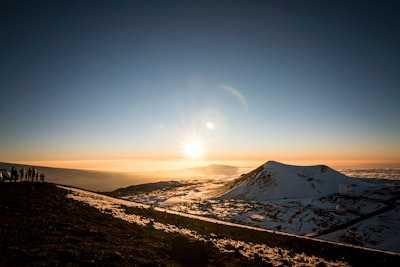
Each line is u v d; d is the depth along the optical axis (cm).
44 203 3594
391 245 8956
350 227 10862
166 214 4994
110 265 1709
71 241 2105
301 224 11738
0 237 1920
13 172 5869
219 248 2914
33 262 1569
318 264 3094
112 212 4141
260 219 12500
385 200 14288
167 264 1977
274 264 2734
